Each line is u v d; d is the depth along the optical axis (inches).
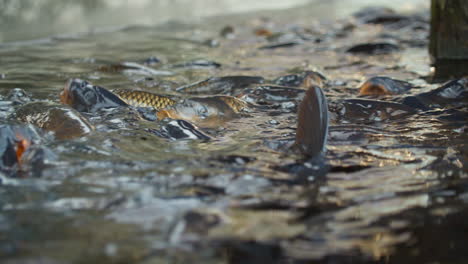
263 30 188.5
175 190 91.0
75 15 240.7
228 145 101.3
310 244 83.8
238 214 87.4
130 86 128.1
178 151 99.3
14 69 139.3
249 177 93.4
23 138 97.7
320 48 163.9
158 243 83.3
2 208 88.3
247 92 121.5
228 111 113.0
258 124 109.5
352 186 92.0
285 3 295.6
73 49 162.7
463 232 85.4
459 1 143.7
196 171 94.4
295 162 96.3
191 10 265.4
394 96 121.1
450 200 89.6
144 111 111.9
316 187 91.8
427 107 114.0
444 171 94.7
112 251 80.8
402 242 84.4
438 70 138.6
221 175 93.7
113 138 102.1
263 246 82.8
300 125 99.2
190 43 171.5
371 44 158.6
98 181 92.4
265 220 86.7
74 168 94.7
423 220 86.9
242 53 158.9
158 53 157.9
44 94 121.3
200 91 125.5
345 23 212.2
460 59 146.4
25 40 178.1
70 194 90.3
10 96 119.3
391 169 95.3
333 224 86.4
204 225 85.7
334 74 137.5
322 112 98.1
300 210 88.1
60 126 103.3
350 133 104.5
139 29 204.5
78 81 114.3
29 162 95.1
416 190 91.3
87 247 82.0
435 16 147.9
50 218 86.8
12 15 222.4
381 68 141.9
